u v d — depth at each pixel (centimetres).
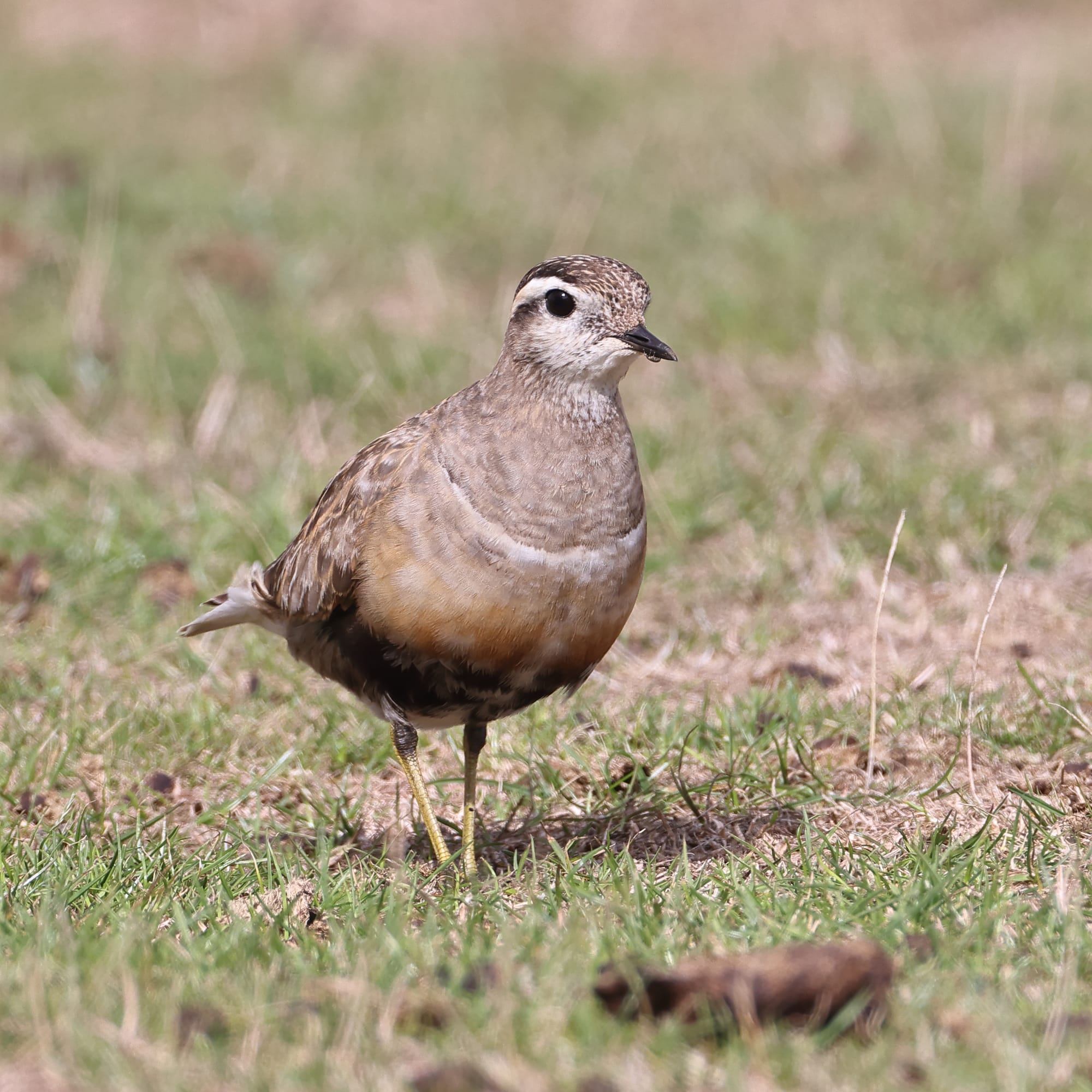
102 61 3459
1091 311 2023
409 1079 618
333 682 1227
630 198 2544
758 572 1417
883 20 3594
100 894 858
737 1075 611
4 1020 669
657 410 1797
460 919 834
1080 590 1347
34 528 1515
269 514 1518
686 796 995
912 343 1986
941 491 1533
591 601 898
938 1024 664
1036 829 920
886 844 938
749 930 776
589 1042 648
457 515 884
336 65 3403
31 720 1154
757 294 2123
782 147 2717
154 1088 617
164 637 1309
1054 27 3566
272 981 716
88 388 1848
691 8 3725
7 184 2556
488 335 2039
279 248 2338
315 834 1012
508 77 3306
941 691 1162
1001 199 2419
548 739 1120
